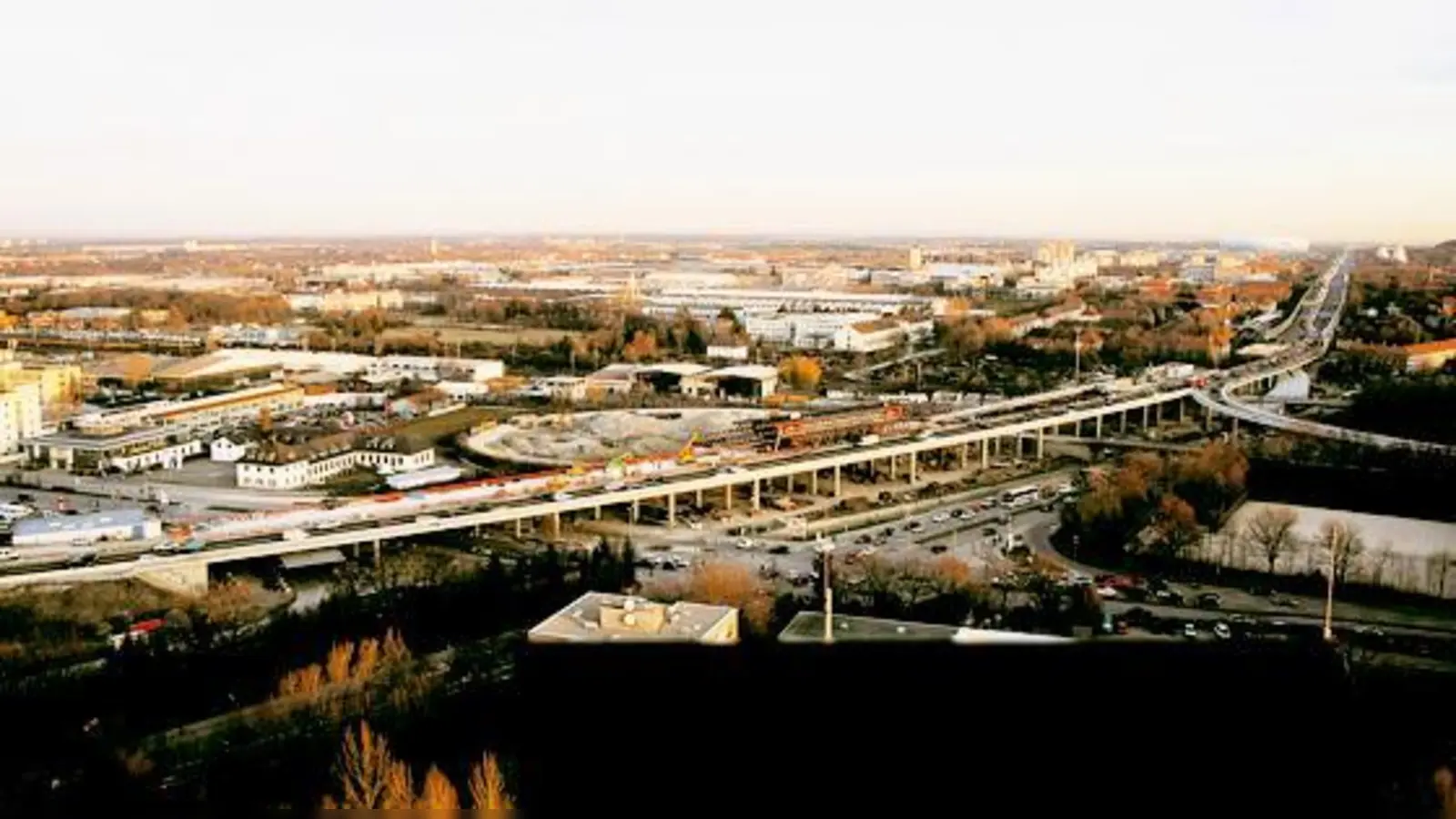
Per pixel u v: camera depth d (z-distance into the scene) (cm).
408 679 19725
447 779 15588
